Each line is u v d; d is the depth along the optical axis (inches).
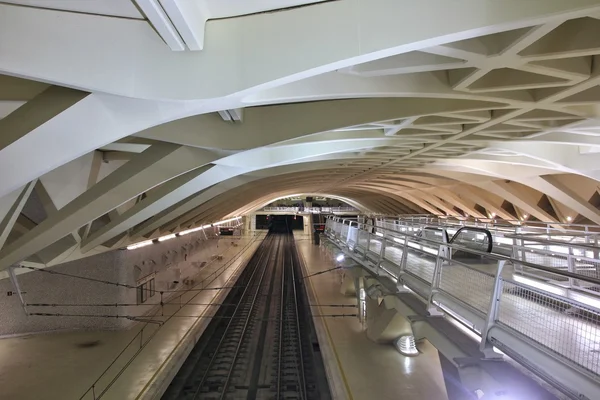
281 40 172.2
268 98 223.9
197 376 498.3
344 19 168.2
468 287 243.6
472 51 211.8
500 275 183.3
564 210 967.0
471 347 210.1
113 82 163.0
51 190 381.4
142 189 372.8
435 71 282.5
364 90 256.1
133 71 168.1
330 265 1223.5
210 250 1380.4
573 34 211.5
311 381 479.8
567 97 319.0
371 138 481.4
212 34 175.5
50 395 387.5
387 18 164.1
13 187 186.5
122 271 615.5
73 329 599.5
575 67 249.0
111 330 600.7
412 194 1561.3
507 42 204.8
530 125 418.0
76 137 180.7
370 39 165.5
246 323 689.6
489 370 181.0
